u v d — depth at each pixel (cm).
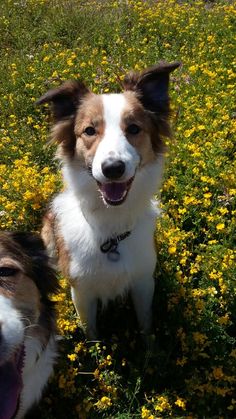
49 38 164
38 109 121
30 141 109
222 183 89
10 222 85
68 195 75
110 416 61
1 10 186
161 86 72
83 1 204
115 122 65
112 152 61
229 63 136
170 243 77
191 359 66
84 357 70
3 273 53
